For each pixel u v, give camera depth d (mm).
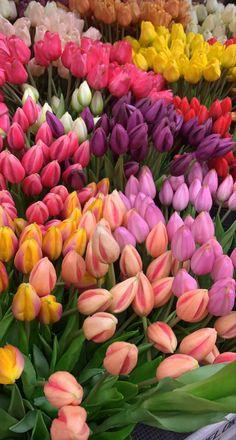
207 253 702
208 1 1822
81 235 715
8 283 729
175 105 1207
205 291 660
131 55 1318
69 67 1213
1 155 835
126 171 979
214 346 718
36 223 752
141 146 954
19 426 642
